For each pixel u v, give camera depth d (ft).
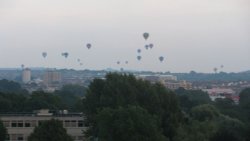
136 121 645.51
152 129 645.51
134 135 637.30
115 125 645.10
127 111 655.35
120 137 646.33
